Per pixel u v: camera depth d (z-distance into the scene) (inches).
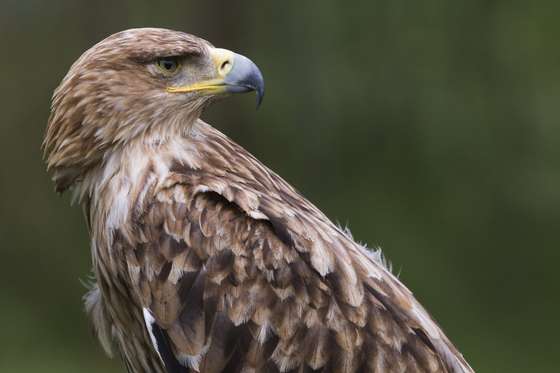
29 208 743.1
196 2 706.8
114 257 230.7
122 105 233.6
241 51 708.7
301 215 228.1
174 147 235.0
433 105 751.7
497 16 751.7
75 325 693.9
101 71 233.9
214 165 234.7
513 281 730.8
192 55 238.2
